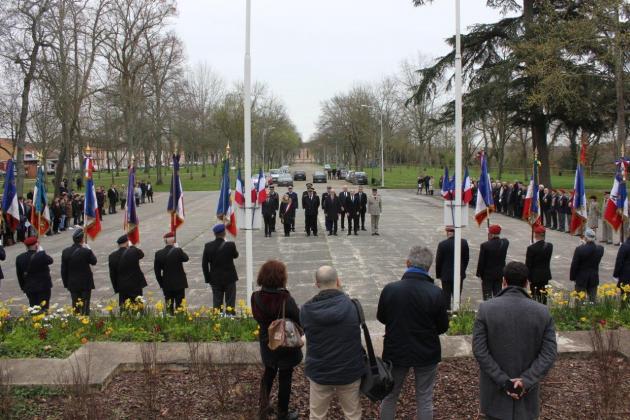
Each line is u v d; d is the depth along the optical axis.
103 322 7.21
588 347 6.13
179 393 5.19
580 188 10.59
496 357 3.66
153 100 49.88
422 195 40.91
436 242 18.34
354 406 4.11
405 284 4.28
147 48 43.03
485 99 30.91
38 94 35.44
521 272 3.78
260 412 4.63
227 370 5.46
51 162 71.06
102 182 53.84
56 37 29.89
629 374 5.38
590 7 22.91
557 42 24.33
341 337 3.98
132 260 8.91
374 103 68.94
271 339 4.44
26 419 4.67
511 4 30.94
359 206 20.20
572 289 11.40
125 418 4.68
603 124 31.88
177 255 8.94
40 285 9.32
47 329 6.98
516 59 29.20
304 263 14.73
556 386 5.26
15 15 26.67
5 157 75.94
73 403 4.49
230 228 10.73
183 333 6.86
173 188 9.37
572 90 25.66
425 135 58.69
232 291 9.12
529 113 31.78
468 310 8.22
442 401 5.02
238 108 63.88
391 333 4.27
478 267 9.60
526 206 10.90
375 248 17.16
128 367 5.86
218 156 84.19
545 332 3.65
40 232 11.43
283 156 127.38
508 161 71.69
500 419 3.68
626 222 13.45
